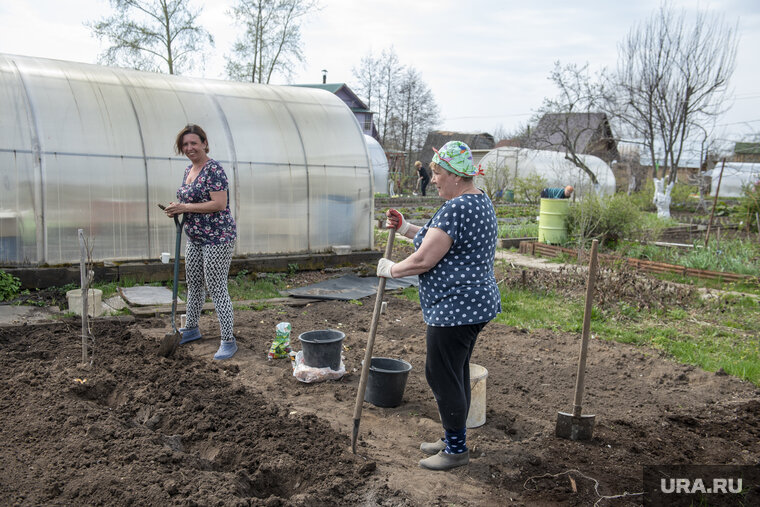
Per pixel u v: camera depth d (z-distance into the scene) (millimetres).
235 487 2717
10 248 6953
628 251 11875
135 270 7492
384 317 6695
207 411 3559
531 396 4508
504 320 6758
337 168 9469
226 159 8445
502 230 14680
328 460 3109
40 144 7035
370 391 4059
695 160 37625
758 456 3646
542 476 3178
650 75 25469
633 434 3855
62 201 7176
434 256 2936
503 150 28625
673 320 7199
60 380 3934
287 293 7562
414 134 43656
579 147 33094
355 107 41656
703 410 4398
